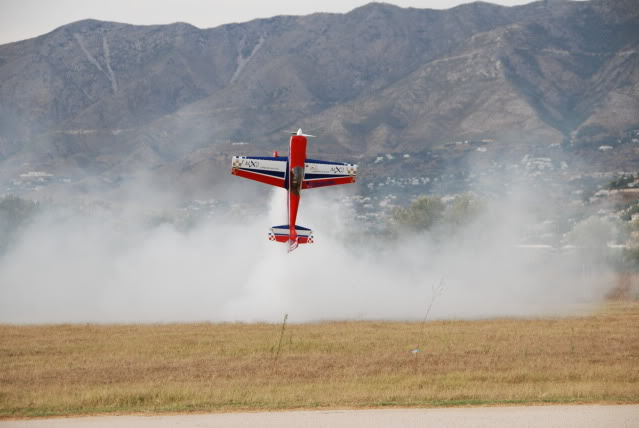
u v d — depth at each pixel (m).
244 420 85.38
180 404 94.44
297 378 112.69
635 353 134.12
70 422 85.38
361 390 102.81
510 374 113.62
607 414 87.31
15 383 109.38
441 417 86.00
